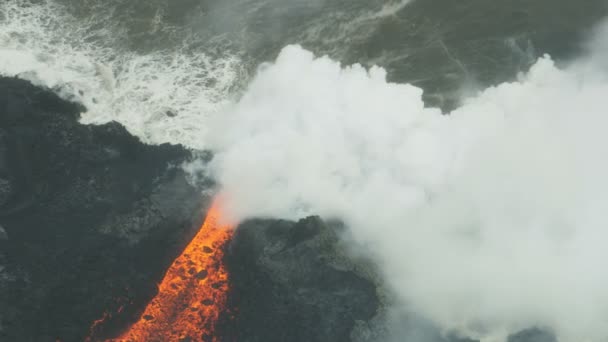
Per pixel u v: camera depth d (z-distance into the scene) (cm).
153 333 4597
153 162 5038
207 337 4553
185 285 4728
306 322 4425
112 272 4612
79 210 4744
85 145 4953
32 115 4966
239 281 4662
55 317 4444
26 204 4694
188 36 5756
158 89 5462
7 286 4425
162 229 4800
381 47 5738
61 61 5541
